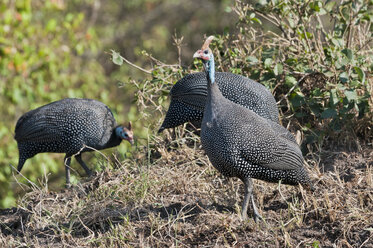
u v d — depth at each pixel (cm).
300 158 928
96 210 1000
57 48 1991
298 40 1264
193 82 1176
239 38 1327
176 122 1206
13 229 1045
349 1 1255
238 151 877
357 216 892
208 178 1103
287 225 901
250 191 909
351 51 1160
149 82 1352
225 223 885
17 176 1659
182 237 898
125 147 1523
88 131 1218
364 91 1185
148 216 955
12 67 1773
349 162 1123
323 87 1252
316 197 967
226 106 889
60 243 946
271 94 1149
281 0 1240
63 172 1708
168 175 1107
